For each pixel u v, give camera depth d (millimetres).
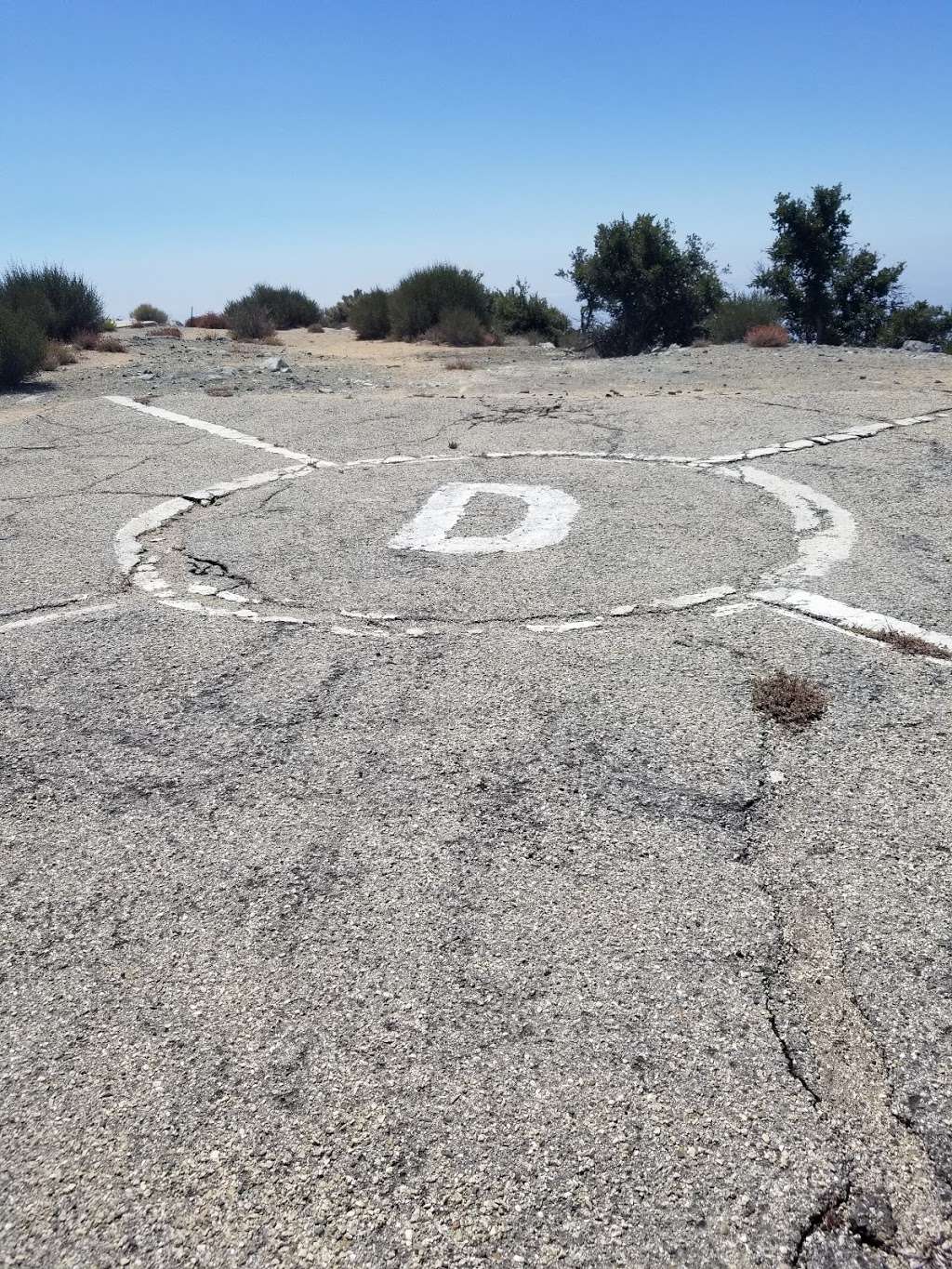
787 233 30828
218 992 2434
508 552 5547
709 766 3271
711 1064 2174
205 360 16547
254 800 3209
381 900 2717
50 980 2506
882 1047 2205
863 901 2629
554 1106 2090
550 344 23578
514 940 2549
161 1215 1913
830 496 6324
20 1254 1852
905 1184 1915
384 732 3600
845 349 15109
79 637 4613
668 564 5227
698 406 9602
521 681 3939
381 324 22875
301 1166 1991
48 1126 2105
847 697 3689
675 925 2576
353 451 8312
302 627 4625
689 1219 1861
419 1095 2129
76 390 12719
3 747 3639
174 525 6375
